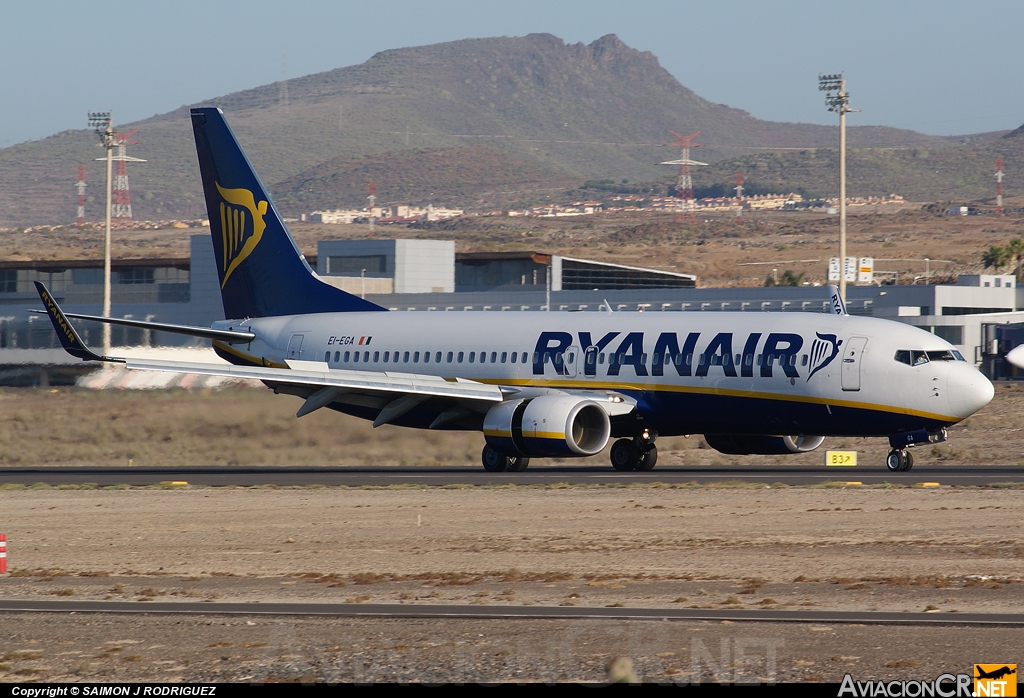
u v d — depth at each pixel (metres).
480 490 130.75
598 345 155.38
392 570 84.12
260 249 187.12
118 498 130.88
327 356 177.50
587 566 83.94
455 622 66.50
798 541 92.88
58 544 99.88
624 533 98.19
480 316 169.12
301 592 76.44
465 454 176.38
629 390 152.12
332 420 192.75
